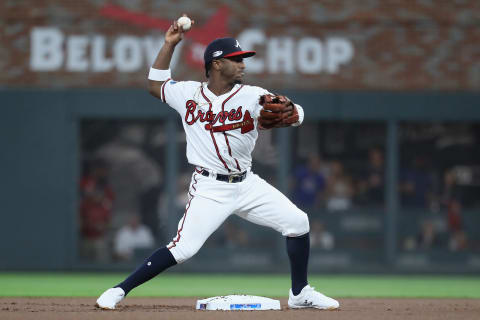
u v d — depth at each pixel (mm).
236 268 45375
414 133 47281
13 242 44875
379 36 46375
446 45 46688
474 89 46625
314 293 20469
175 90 19438
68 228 45094
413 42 46531
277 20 45812
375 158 46969
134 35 45438
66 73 45250
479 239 47219
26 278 40812
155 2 45500
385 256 46500
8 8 45125
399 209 46875
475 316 18438
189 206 19359
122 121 46438
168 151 45656
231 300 20125
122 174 46500
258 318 17250
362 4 46312
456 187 47406
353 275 46156
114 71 45406
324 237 46281
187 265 45312
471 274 46750
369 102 46219
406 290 34562
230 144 18922
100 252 45781
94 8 45375
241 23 45594
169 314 17938
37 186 45031
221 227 45531
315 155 46719
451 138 47438
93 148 46344
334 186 46688
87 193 45938
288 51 45844
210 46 19031
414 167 47219
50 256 44969
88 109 45312
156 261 19312
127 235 46000
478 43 46719
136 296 29250
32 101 45125
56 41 45219
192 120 19203
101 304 19188
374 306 22484
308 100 45906
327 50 46062
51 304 22656
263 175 46094
